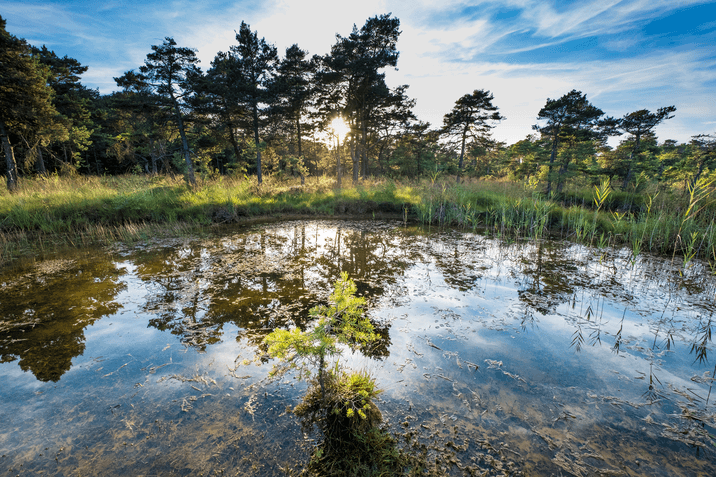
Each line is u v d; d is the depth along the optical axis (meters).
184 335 3.96
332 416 2.49
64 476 2.10
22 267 6.79
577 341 3.93
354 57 21.05
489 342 3.89
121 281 5.90
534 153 25.31
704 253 7.92
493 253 8.23
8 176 14.13
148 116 17.47
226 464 2.18
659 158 28.05
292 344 2.52
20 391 2.93
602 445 2.39
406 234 10.86
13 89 13.78
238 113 20.09
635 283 6.00
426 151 32.62
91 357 3.48
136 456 2.25
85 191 12.98
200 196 14.08
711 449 2.35
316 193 18.44
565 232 11.15
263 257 7.68
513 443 2.40
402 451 2.29
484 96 25.80
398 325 4.31
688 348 3.78
